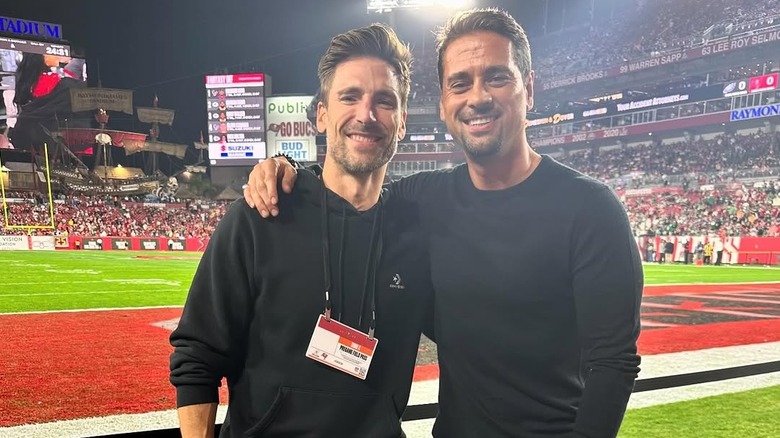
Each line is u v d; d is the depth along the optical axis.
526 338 1.81
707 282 12.20
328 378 1.70
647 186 27.00
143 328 5.73
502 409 1.83
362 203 1.84
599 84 34.22
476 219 1.92
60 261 16.34
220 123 34.44
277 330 1.71
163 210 34.34
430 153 38.94
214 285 1.67
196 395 1.62
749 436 2.78
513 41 1.84
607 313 1.68
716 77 30.14
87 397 3.46
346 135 1.75
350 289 1.76
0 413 3.16
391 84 1.76
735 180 23.56
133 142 37.72
